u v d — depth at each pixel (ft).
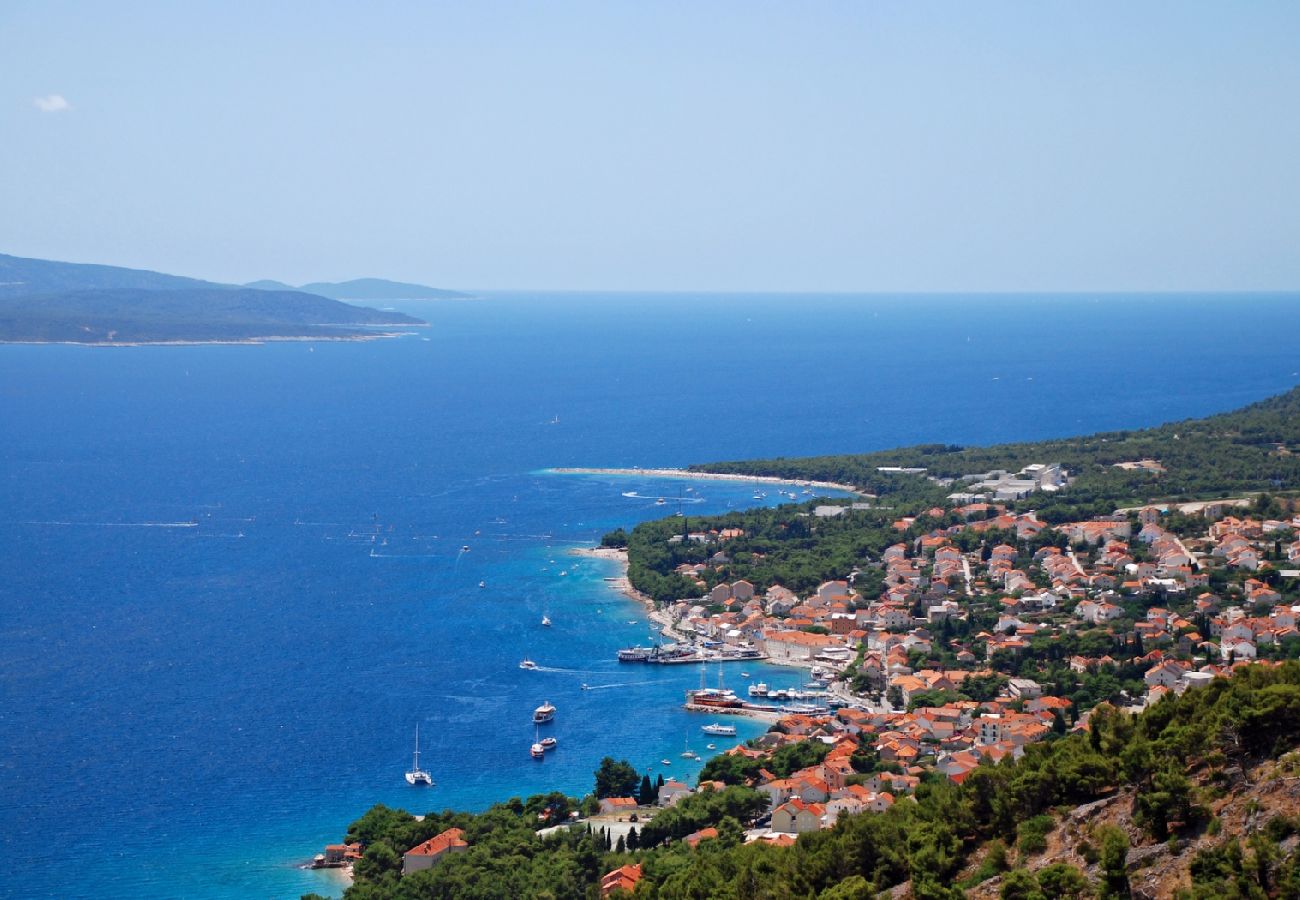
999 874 565.12
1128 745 601.21
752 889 631.15
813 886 621.72
